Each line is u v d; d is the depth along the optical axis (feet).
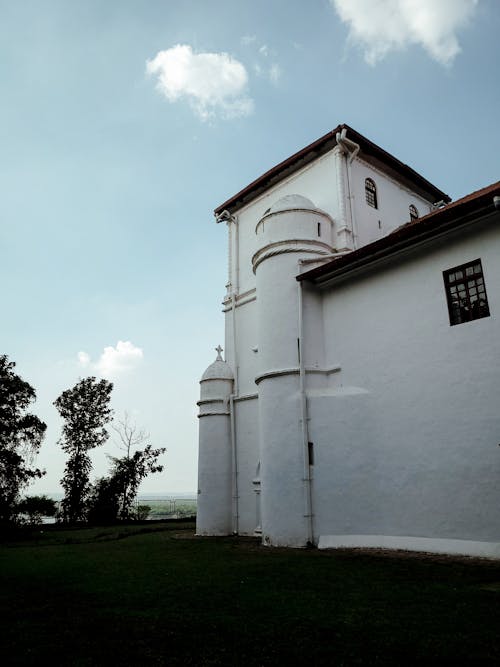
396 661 16.08
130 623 21.01
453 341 43.98
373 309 51.65
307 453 51.21
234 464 68.74
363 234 69.05
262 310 59.26
